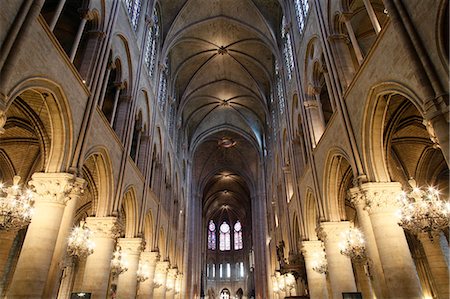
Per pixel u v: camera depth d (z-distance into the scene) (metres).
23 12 7.61
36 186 9.27
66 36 15.02
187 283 38.16
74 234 12.17
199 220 45.91
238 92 34.59
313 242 16.75
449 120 6.00
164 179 24.48
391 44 8.19
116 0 14.25
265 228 35.00
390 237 8.88
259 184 41.19
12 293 7.93
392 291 8.42
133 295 15.59
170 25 24.52
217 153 46.28
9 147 14.97
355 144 10.48
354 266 20.38
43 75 8.62
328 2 13.23
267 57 28.73
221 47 28.89
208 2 24.86
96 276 12.20
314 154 15.30
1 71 6.78
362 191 9.61
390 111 10.12
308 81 16.83
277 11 24.20
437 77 6.38
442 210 8.85
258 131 38.44
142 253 19.58
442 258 14.91
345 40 12.73
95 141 11.90
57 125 9.80
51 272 8.71
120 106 15.82
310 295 16.09
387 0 7.82
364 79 9.80
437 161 16.05
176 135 30.94
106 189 13.34
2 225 9.12
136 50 17.59
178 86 31.77
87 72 11.67
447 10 6.19
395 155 15.88
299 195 18.56
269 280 33.25
